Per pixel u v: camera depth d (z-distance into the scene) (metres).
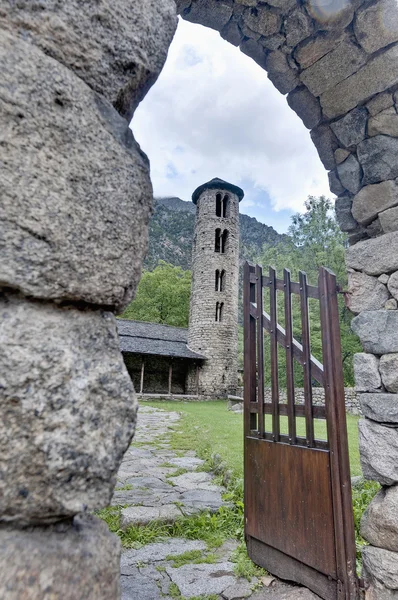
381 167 2.36
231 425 9.02
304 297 2.39
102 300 0.77
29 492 0.59
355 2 2.01
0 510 0.57
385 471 1.98
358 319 2.30
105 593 0.65
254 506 2.52
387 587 1.84
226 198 26.75
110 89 0.87
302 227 21.62
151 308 32.31
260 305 2.75
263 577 2.30
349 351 17.22
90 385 0.69
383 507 1.95
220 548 2.75
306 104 2.56
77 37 0.81
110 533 0.74
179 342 24.61
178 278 35.34
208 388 22.69
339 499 1.96
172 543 2.82
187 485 4.22
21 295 0.68
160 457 5.81
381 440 2.03
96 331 0.76
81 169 0.76
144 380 23.52
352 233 2.63
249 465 2.61
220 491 3.96
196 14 2.24
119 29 0.89
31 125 0.70
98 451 0.67
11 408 0.60
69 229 0.72
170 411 13.60
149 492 3.89
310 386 2.25
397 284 2.16
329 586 1.97
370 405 2.11
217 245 26.36
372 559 1.95
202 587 2.19
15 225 0.66
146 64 0.94
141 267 0.86
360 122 2.40
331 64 2.29
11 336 0.64
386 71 2.17
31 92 0.71
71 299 0.73
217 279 25.20
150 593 2.12
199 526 3.07
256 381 2.77
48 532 0.63
